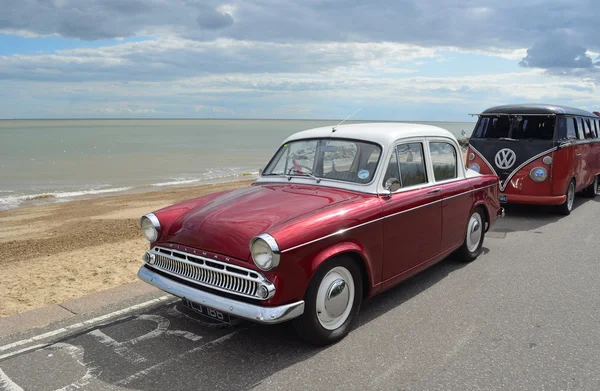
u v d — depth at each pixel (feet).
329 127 17.63
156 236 14.17
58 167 98.89
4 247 28.19
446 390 10.93
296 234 11.86
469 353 12.72
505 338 13.62
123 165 104.94
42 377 11.66
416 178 16.74
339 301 13.21
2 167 97.35
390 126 17.29
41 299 17.90
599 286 18.02
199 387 11.15
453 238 18.83
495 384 11.17
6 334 14.11
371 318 15.14
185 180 76.84
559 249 23.36
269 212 13.20
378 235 14.35
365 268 14.12
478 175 21.38
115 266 22.21
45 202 54.08
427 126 18.71
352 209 13.64
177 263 13.48
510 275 19.36
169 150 165.37
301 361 12.37
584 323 14.64
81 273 21.20
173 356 12.69
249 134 374.84
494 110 32.09
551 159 29.48
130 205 47.39
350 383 11.27
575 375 11.56
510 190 30.68
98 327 14.57
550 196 29.94
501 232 27.20
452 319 14.99
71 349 13.14
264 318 11.35
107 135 332.80
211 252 12.59
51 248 27.50
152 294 17.42
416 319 15.02
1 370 12.02
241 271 11.93
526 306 16.05
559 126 30.01
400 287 18.07
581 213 33.01
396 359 12.42
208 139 270.87
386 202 14.76
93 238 29.94
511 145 30.63
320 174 16.20
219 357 12.62
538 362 12.21
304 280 12.06
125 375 11.73
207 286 12.50
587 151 35.06
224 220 13.07
